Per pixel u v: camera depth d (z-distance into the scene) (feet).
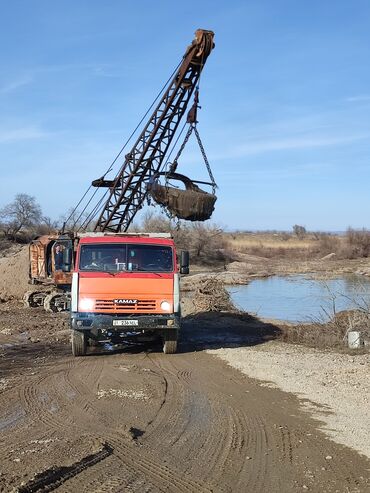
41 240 76.43
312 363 37.01
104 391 28.60
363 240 239.71
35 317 65.77
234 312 70.95
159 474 17.80
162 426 22.94
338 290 119.14
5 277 89.76
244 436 21.84
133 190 74.54
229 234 370.94
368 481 17.66
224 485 17.11
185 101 71.10
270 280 157.48
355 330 48.78
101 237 40.16
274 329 57.67
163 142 72.90
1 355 40.50
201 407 26.00
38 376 32.53
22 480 16.62
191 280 127.34
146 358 39.14
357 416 24.79
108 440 20.84
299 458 19.57
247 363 36.96
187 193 60.08
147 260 39.29
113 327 37.58
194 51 66.44
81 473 17.56
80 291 37.93
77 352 39.52
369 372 33.50
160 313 38.14
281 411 25.50
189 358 39.22
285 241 316.60
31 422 23.20
